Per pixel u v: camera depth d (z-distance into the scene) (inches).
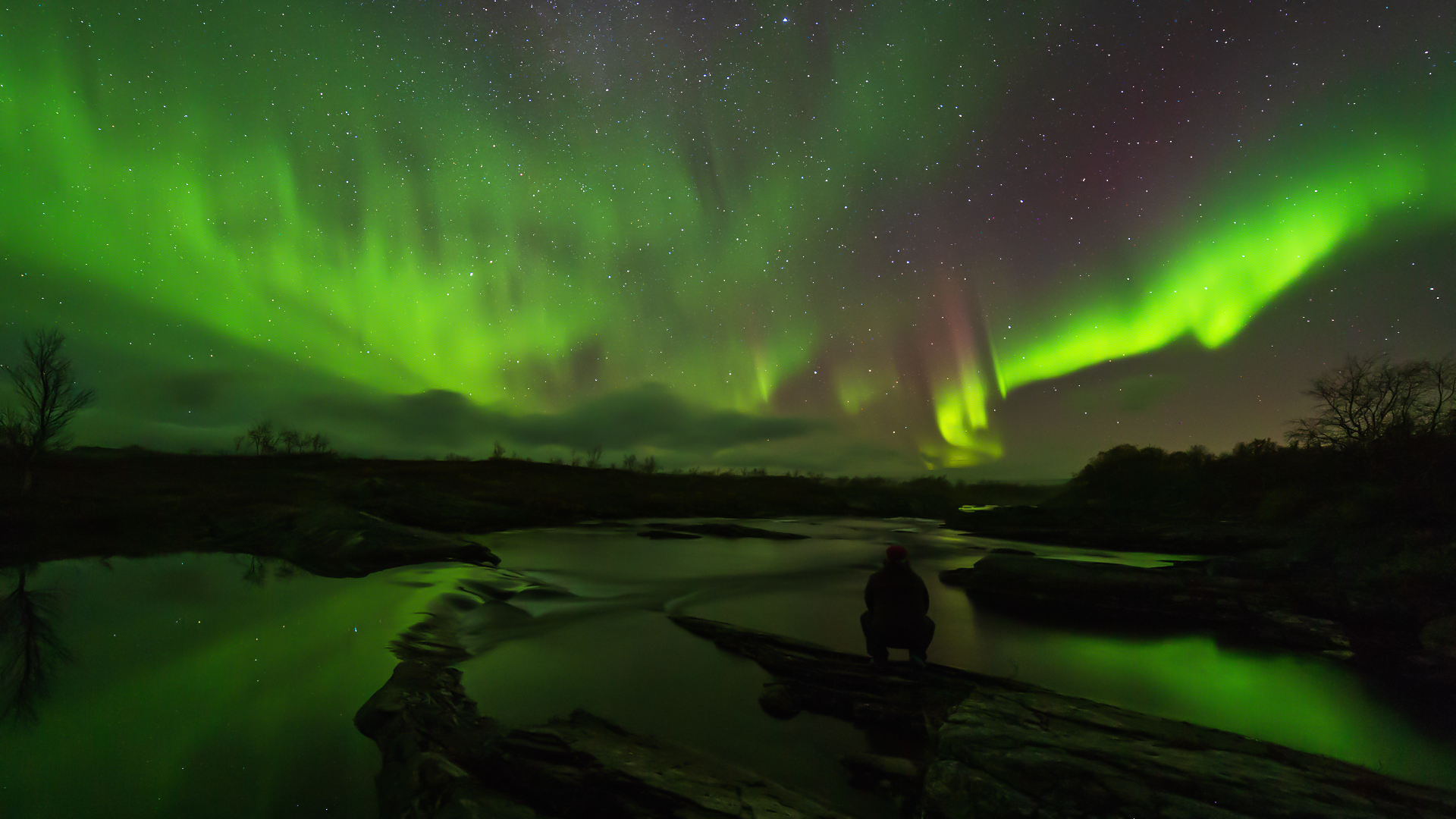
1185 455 1449.3
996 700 239.9
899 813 180.9
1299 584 472.7
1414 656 364.5
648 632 399.9
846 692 272.1
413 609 432.1
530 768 187.2
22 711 247.4
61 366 1209.4
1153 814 162.4
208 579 563.2
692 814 165.5
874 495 3004.4
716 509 2356.1
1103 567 553.9
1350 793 173.2
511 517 1398.9
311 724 238.4
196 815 173.9
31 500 1056.8
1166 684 313.9
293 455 3043.8
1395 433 759.7
